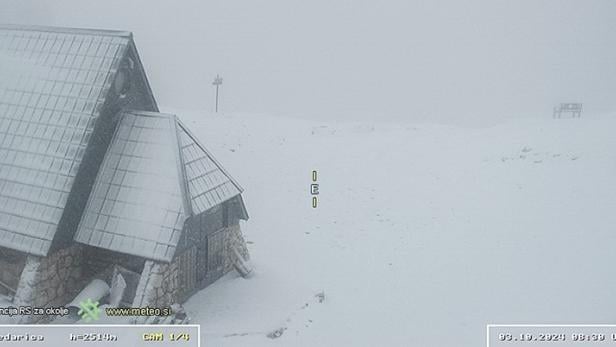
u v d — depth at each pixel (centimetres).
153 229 1505
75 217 1547
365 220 2461
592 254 1952
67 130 1555
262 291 1773
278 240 2239
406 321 1631
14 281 1551
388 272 1973
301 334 1563
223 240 1833
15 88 1652
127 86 1689
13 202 1516
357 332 1577
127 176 1586
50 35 1703
